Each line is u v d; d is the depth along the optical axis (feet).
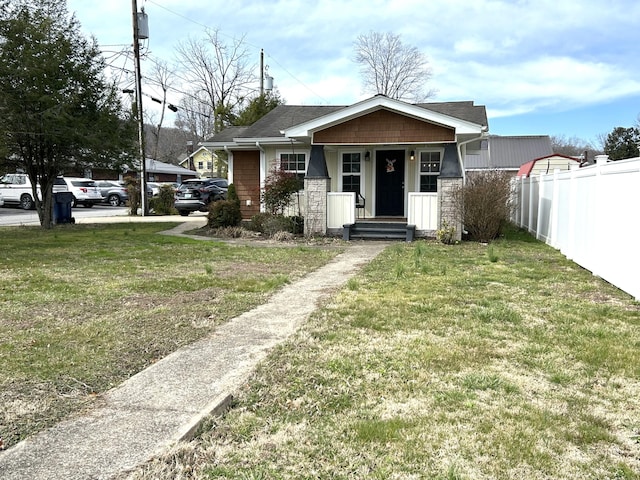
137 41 66.95
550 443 8.64
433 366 12.15
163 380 11.25
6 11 44.52
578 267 26.68
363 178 46.93
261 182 49.42
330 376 11.55
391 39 141.08
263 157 49.21
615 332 14.96
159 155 194.39
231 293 20.51
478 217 37.78
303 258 30.86
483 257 30.27
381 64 143.33
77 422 9.21
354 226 42.06
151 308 17.81
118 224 55.62
